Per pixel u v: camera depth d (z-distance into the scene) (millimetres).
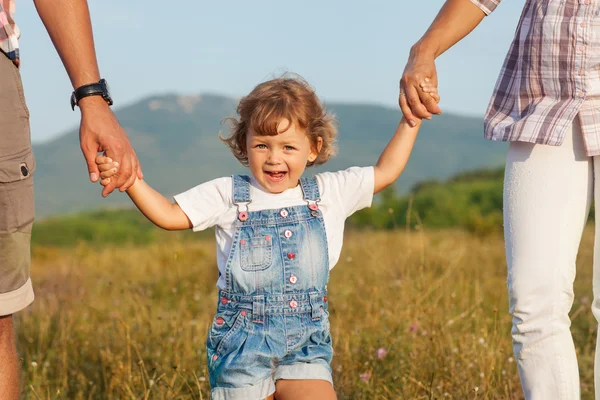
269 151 2750
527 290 2717
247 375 2621
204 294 7023
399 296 5207
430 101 2975
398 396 3725
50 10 2600
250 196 2801
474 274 7102
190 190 2811
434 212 24375
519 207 2770
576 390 2672
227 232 2781
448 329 4547
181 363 4223
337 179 2869
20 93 2471
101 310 5953
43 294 6949
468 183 29797
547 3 2807
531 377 2717
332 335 4668
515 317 2783
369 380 3953
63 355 4445
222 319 2701
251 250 2701
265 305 2662
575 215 2729
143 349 4555
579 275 7594
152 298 6762
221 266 2773
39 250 15133
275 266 2686
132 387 3875
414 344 4258
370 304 5211
